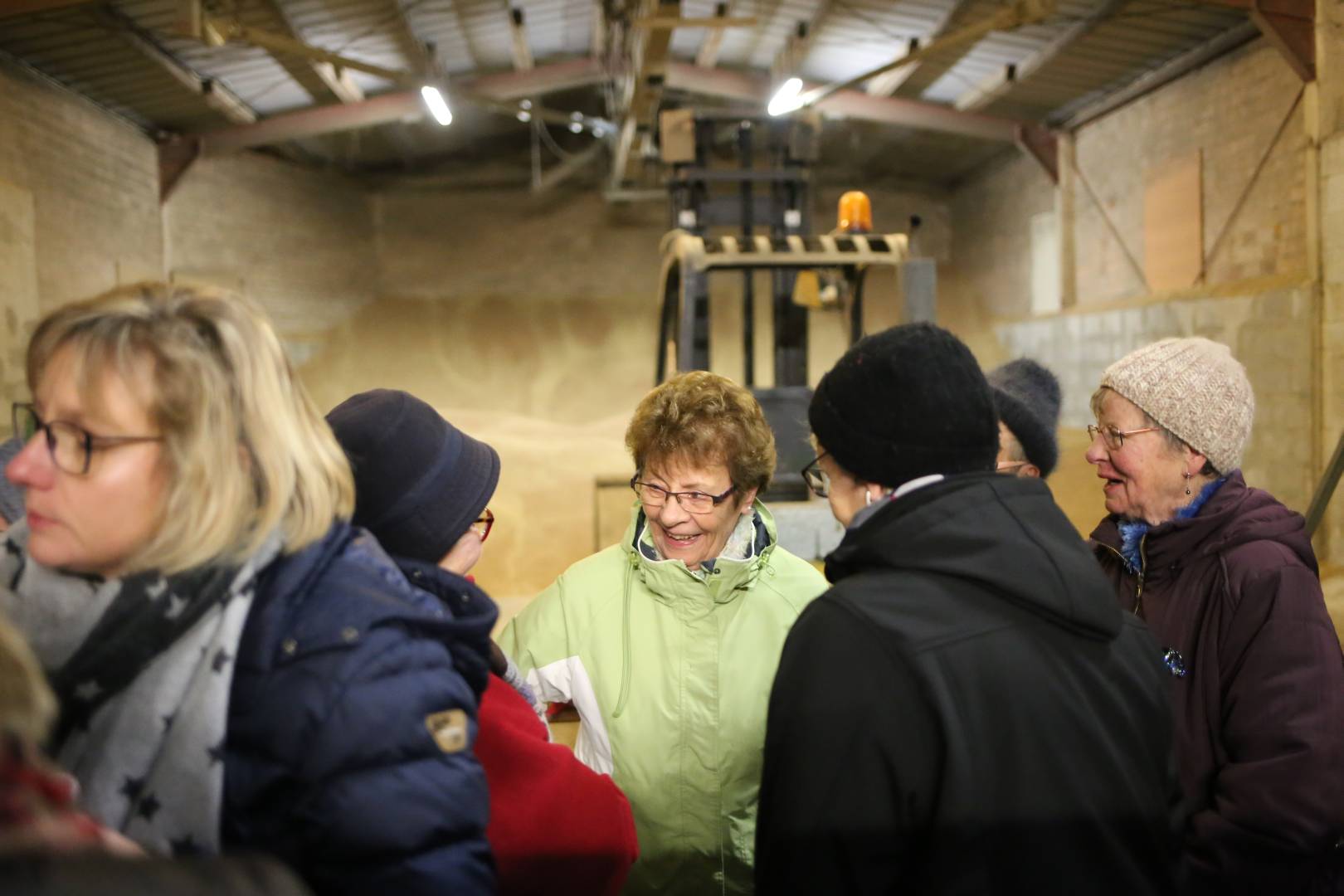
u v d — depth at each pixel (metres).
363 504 1.07
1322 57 6.06
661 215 16.81
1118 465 1.52
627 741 1.48
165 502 0.78
